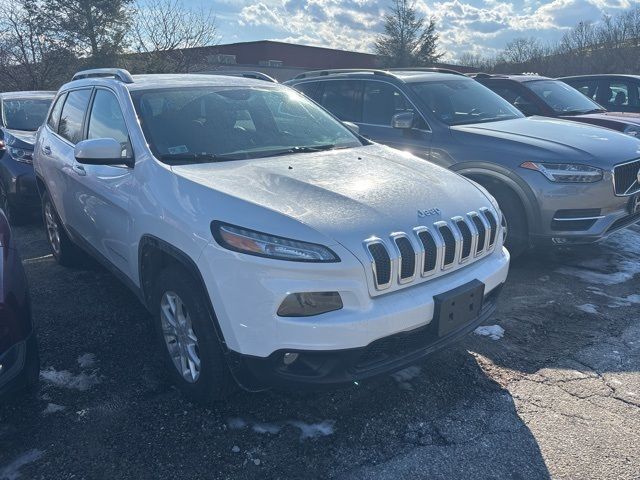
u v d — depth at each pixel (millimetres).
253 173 3178
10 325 2703
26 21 23156
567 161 4750
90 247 4320
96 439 2785
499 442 2803
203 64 25062
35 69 22953
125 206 3430
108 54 25391
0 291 2691
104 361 3537
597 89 9984
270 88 4418
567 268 5297
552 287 4816
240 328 2629
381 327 2619
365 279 2611
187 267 2848
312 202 2836
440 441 2805
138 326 4023
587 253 5746
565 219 4840
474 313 3043
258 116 4008
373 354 2727
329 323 2529
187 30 24391
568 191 4746
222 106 3932
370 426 2914
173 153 3396
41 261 5598
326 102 6875
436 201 3090
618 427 2924
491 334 3936
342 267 2559
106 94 4109
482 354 3656
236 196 2824
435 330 2842
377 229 2723
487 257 3305
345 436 2836
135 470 2582
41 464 2611
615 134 5469
